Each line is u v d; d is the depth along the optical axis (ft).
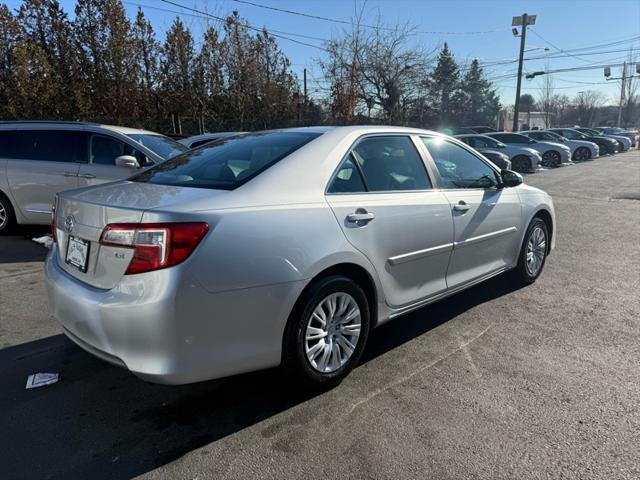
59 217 9.66
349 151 10.57
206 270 7.73
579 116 272.72
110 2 50.06
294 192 9.24
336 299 9.71
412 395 9.79
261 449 8.18
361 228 9.96
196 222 7.75
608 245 22.56
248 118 68.23
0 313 14.25
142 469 7.72
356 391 9.96
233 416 9.18
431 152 12.69
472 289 16.39
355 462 7.83
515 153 62.95
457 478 7.45
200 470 7.68
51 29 49.85
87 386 10.28
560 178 54.54
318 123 77.05
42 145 22.85
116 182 10.78
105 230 8.11
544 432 8.54
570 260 19.94
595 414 9.07
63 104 47.50
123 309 7.65
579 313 14.12
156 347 7.60
